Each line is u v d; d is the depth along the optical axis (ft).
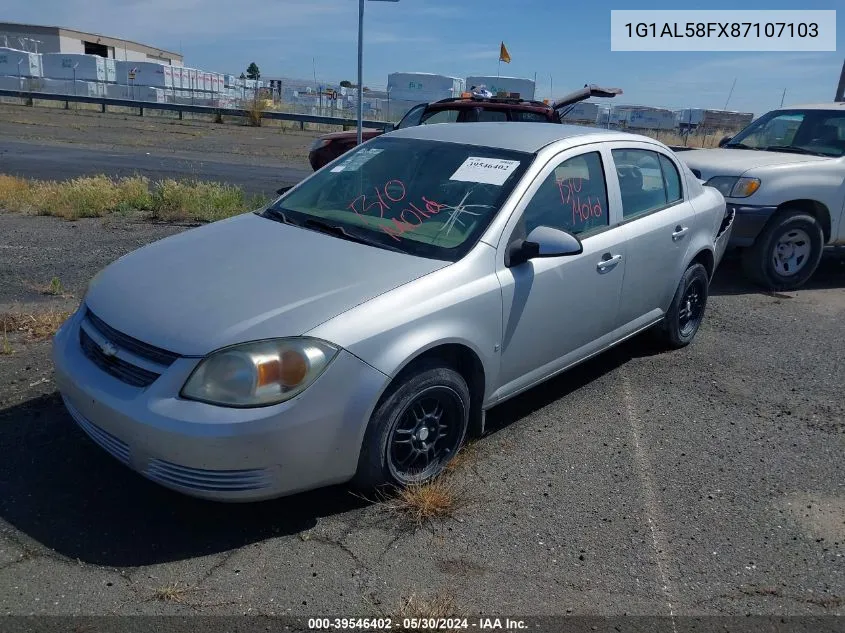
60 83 129.29
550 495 12.18
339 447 10.53
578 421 14.98
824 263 31.04
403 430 11.54
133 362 10.34
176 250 12.84
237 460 9.73
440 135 15.49
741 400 16.48
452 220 12.98
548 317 13.67
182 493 10.36
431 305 11.32
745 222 24.72
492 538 10.96
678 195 18.03
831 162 25.96
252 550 10.34
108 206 33.22
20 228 28.81
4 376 14.94
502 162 13.93
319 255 12.17
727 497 12.48
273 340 10.02
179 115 106.42
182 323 10.38
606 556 10.72
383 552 10.48
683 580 10.32
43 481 11.55
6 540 10.17
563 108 38.99
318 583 9.78
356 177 14.85
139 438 9.90
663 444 14.20
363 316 10.62
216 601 9.34
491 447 13.66
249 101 110.63
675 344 19.12
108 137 73.31
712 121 117.19
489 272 12.35
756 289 26.27
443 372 11.63
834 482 13.17
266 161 60.29
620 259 15.26
